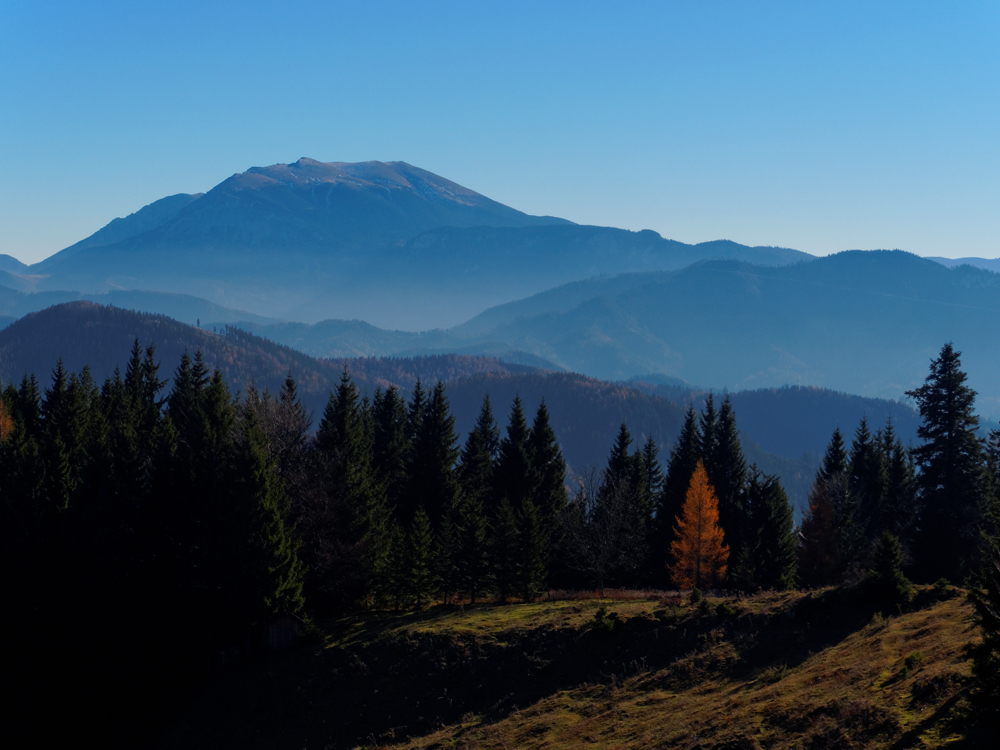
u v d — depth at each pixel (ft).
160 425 207.62
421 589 176.55
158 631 149.69
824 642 104.78
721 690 99.14
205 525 154.40
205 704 139.44
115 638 146.61
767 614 118.32
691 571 185.37
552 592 182.60
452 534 192.54
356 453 202.49
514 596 181.57
